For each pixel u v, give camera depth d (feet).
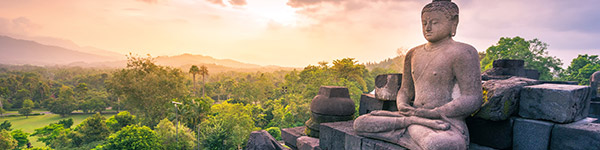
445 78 11.14
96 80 328.90
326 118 19.83
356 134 13.05
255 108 141.08
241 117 99.50
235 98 203.00
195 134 95.96
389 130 11.57
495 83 11.67
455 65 10.83
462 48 10.83
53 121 201.05
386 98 16.20
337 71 143.95
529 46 115.24
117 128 114.21
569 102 9.84
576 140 9.46
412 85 13.21
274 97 207.41
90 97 241.96
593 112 22.49
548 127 10.19
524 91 11.25
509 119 11.30
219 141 86.43
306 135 20.92
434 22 11.29
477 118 12.18
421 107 11.74
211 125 97.04
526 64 111.45
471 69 10.53
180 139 82.12
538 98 10.71
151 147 72.38
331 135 14.90
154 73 124.98
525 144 10.84
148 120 118.11
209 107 101.04
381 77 16.71
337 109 19.63
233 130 90.79
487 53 125.18
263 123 139.33
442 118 10.51
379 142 11.78
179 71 134.82
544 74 110.83
